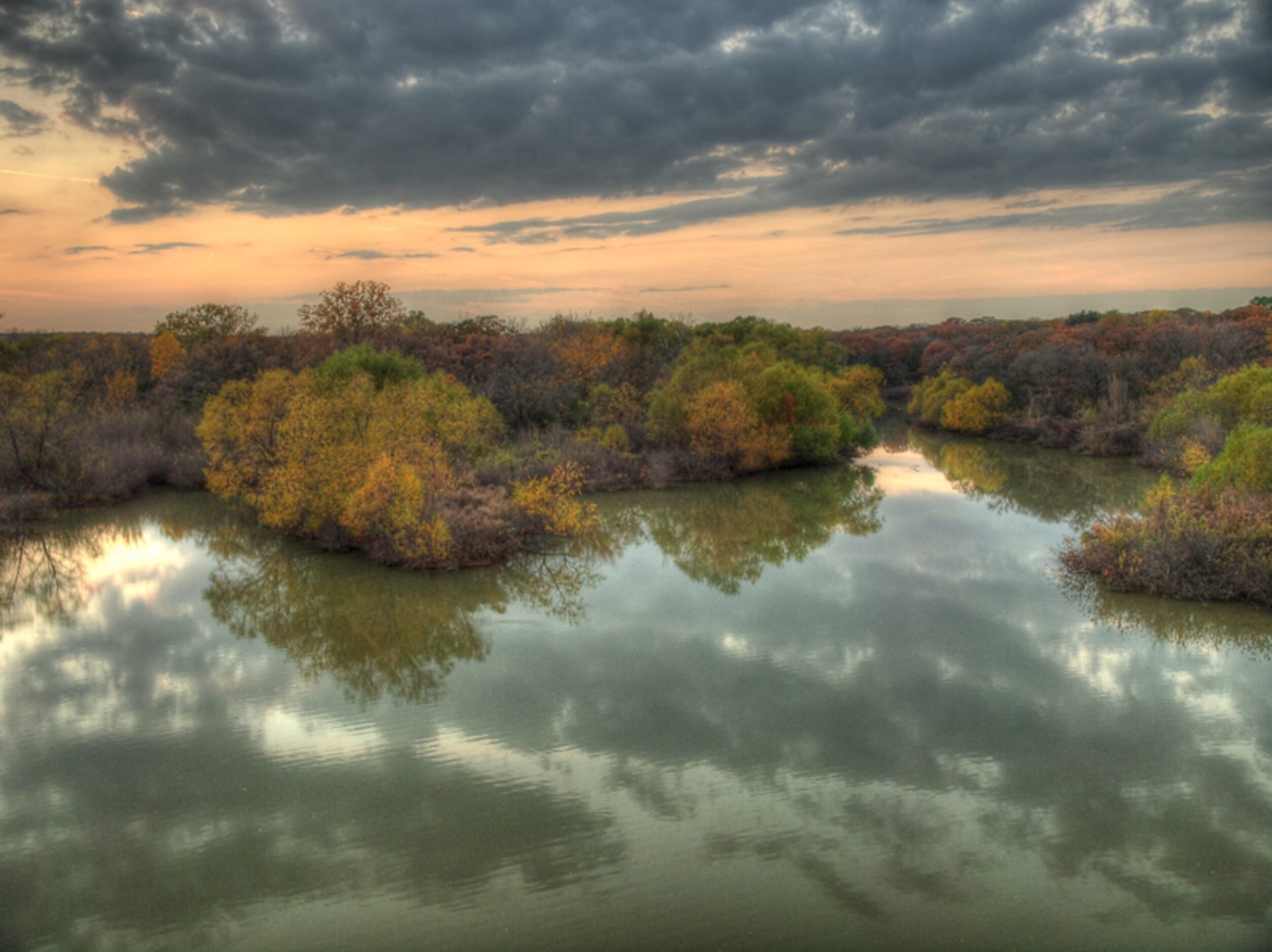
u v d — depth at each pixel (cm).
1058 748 933
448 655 1279
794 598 1561
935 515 2439
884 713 1035
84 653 1301
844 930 636
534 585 1666
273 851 759
